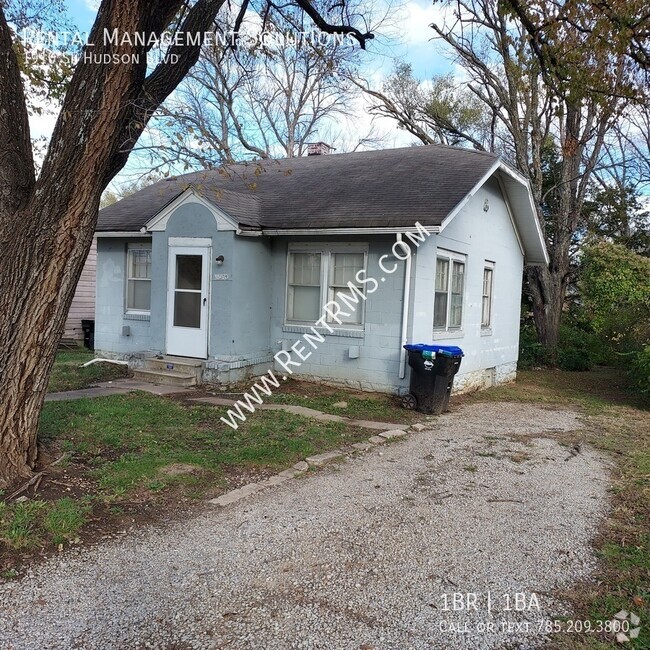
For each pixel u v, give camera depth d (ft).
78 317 54.03
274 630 9.70
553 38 21.86
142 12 15.10
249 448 20.52
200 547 12.85
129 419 23.75
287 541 13.29
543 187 67.51
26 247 15.03
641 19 20.44
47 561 11.87
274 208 35.94
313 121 88.53
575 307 72.43
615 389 43.57
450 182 33.50
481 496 16.92
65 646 9.09
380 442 22.98
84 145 15.01
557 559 12.75
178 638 9.41
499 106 68.69
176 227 34.91
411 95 76.95
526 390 42.29
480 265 40.16
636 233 73.61
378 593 11.03
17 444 15.51
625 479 19.10
